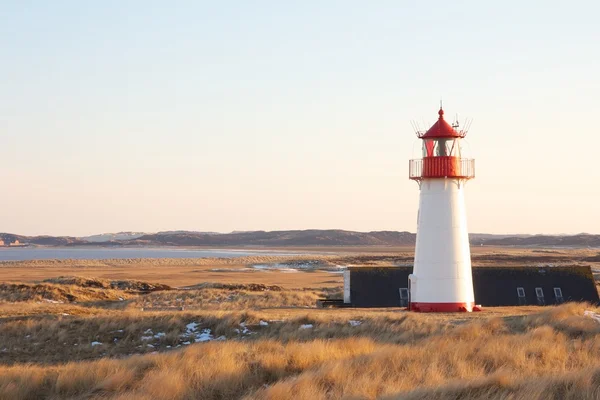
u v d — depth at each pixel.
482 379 18.38
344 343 26.52
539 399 16.41
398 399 16.75
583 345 25.11
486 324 30.98
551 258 192.88
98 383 21.14
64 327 32.25
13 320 33.62
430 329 31.09
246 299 58.47
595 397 16.27
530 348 24.50
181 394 19.53
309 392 18.14
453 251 42.47
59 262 195.88
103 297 60.78
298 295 61.34
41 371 23.42
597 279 94.38
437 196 42.78
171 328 32.44
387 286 50.38
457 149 42.88
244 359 23.50
